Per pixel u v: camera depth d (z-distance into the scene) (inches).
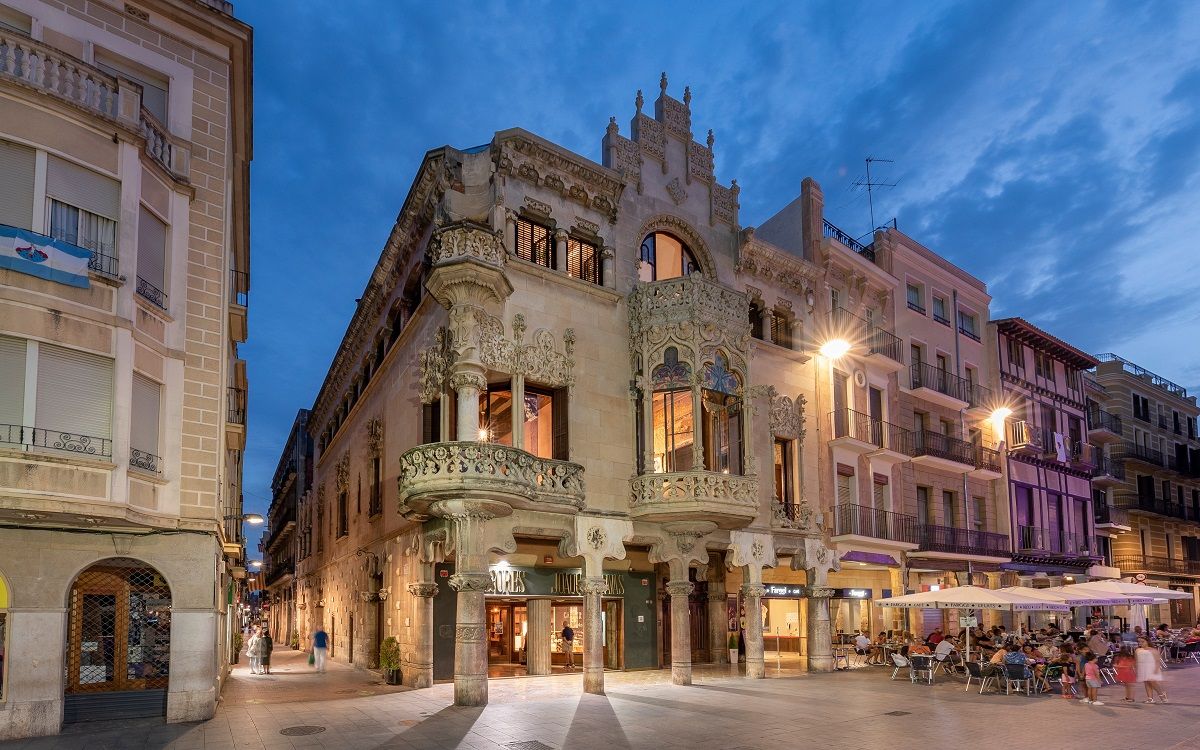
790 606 1262.3
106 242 609.6
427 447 746.2
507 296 826.2
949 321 1542.8
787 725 636.1
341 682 951.0
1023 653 894.4
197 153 711.1
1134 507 1983.3
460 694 726.5
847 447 1179.3
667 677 948.0
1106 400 2116.1
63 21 645.3
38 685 569.9
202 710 637.3
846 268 1285.7
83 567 599.8
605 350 911.7
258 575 3321.9
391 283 1113.4
